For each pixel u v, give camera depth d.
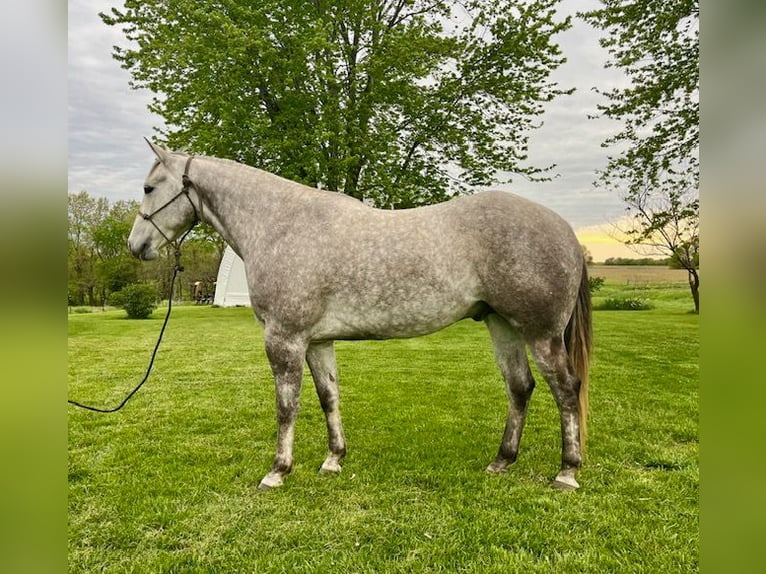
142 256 3.40
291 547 2.42
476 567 2.21
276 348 2.98
